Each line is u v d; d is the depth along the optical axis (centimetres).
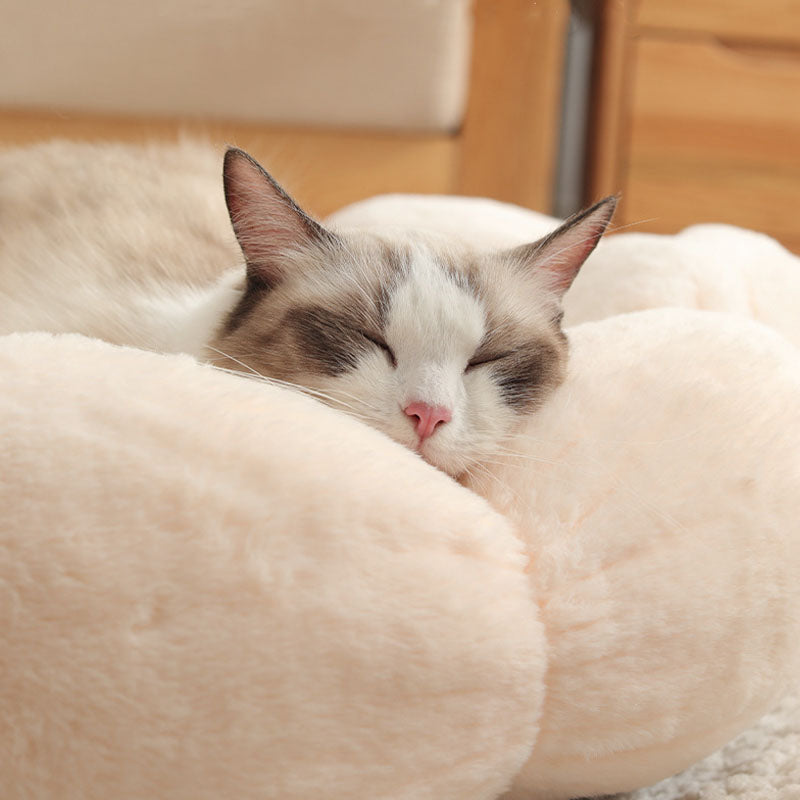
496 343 69
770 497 60
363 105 117
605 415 63
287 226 70
